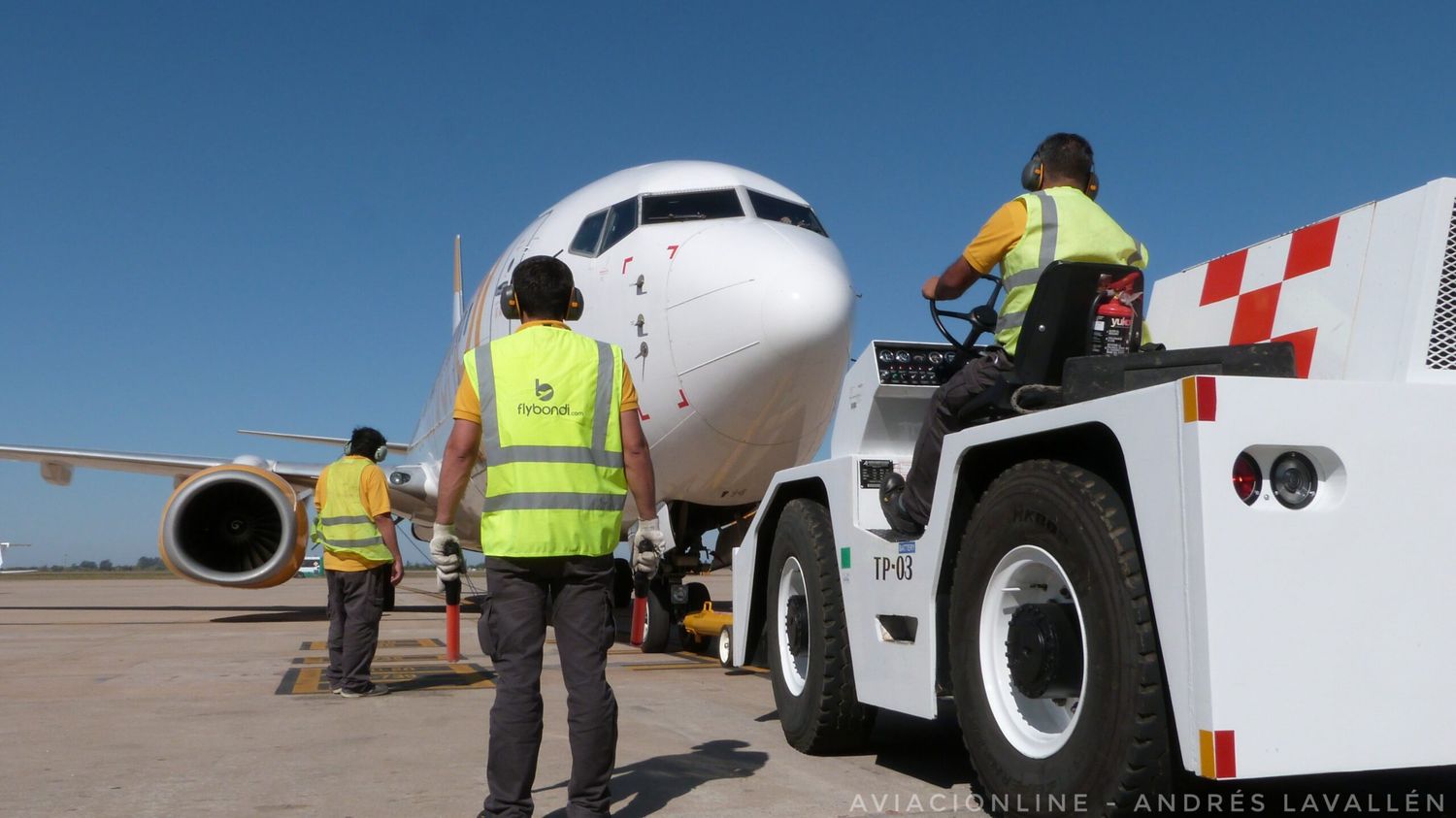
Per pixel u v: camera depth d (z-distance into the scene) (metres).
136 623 13.54
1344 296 2.94
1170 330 3.67
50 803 3.55
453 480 3.28
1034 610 2.94
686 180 8.91
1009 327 3.45
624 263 8.53
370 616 6.26
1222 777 2.28
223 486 11.91
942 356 4.41
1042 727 3.04
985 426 3.13
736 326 7.47
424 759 4.32
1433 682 2.43
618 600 12.42
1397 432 2.47
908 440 4.39
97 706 5.86
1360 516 2.42
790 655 4.64
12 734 4.96
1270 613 2.34
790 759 4.26
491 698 6.22
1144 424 2.51
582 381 3.24
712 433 7.97
